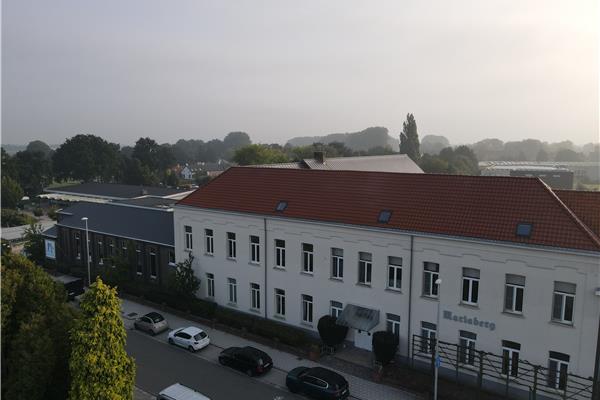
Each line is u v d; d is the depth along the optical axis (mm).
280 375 29500
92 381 18688
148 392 27688
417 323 29281
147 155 162125
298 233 33750
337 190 34469
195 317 38375
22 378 19359
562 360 24812
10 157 129125
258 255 36438
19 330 20359
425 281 29125
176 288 39188
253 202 36938
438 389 26766
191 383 28672
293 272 34406
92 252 50312
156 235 44938
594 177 168875
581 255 23547
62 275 51188
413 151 147500
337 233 31891
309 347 32531
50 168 138500
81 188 105750
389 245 29812
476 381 27219
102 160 145000
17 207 104812
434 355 27906
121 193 95375
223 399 26828
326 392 26047
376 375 28234
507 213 27094
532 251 24922
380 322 30766
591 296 23516
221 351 32531
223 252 38188
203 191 40469
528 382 25656
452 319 27875
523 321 25578
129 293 44156
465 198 29266
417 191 31359
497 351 26547
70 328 20625
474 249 26734
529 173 114250
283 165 46750
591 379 23438
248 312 37312
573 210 27953
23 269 21953
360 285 31391
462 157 148500
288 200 35562
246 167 41094
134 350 33406
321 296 33188
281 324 35406
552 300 24703
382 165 58594
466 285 27594
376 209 31453
